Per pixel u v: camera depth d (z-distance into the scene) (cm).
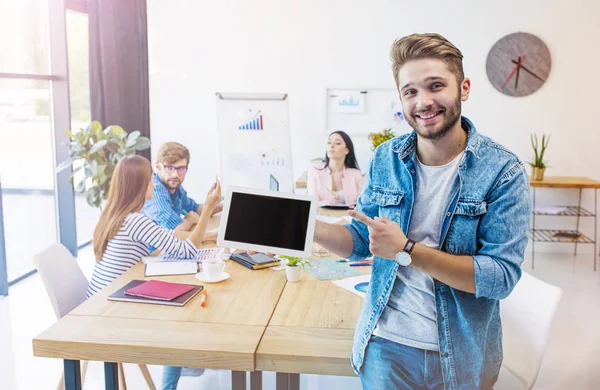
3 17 413
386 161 138
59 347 151
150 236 229
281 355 145
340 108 512
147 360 149
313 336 157
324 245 154
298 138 521
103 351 150
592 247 525
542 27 495
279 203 157
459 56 120
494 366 130
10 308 371
